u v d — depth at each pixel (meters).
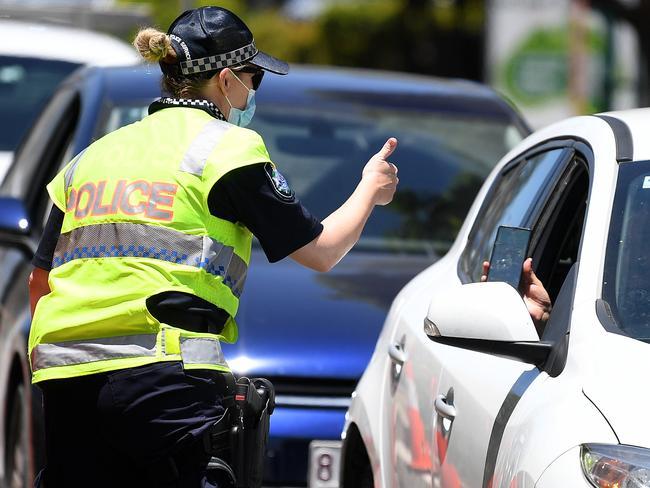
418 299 12.02
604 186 9.50
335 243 9.38
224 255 9.10
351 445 12.57
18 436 15.53
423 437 10.30
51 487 9.27
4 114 25.45
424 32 73.25
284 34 72.75
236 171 9.01
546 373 8.59
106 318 8.94
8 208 17.02
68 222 9.38
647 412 7.62
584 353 8.29
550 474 7.68
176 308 8.93
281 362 13.56
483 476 8.76
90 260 9.11
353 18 72.94
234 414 9.09
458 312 8.83
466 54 73.75
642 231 9.09
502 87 48.31
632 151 9.68
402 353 11.43
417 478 10.38
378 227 16.94
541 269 10.46
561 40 47.69
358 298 14.70
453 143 18.02
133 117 16.81
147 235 8.98
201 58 9.52
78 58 26.53
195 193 9.02
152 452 8.88
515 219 11.16
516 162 12.18
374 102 18.47
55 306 9.12
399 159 17.66
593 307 8.66
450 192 17.39
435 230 16.95
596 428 7.68
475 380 9.45
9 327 15.95
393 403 11.38
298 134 17.64
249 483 9.45
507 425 8.55
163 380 8.84
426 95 18.91
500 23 48.31
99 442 9.06
